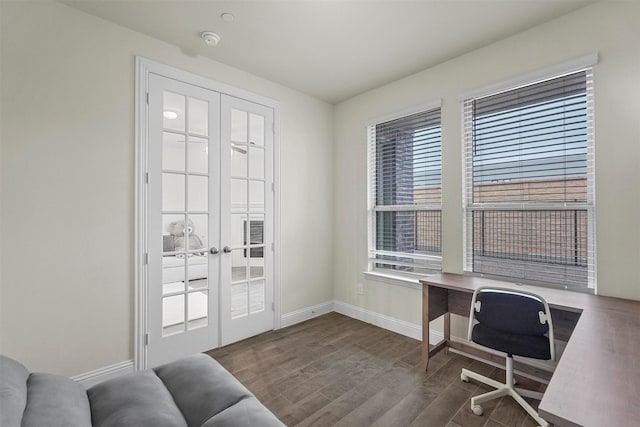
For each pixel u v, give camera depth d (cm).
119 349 223
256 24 222
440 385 216
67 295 203
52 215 197
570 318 196
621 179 190
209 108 272
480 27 225
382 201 338
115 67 222
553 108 221
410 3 199
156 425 105
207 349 271
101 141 216
